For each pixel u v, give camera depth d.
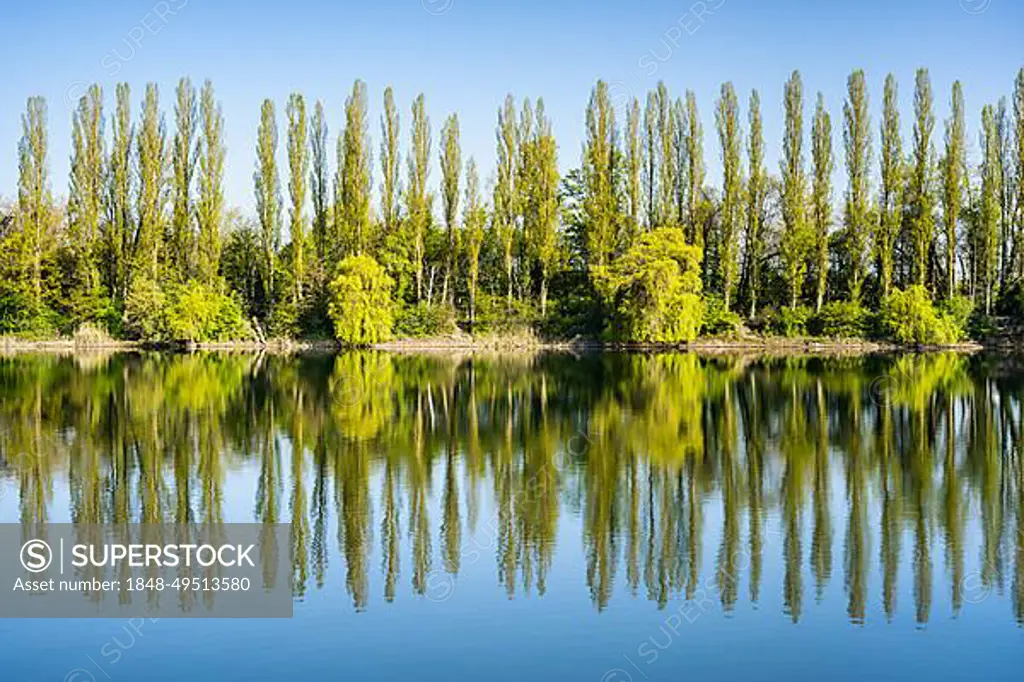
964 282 69.25
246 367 49.06
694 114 69.06
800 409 31.25
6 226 69.38
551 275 69.81
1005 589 13.59
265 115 68.88
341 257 69.81
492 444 24.88
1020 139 63.78
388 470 21.56
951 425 27.72
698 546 15.67
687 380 41.28
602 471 21.42
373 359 55.94
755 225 67.50
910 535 16.23
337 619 12.56
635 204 68.88
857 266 64.38
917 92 64.06
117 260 67.62
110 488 19.75
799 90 65.56
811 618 12.57
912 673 10.98
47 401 33.50
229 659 11.40
